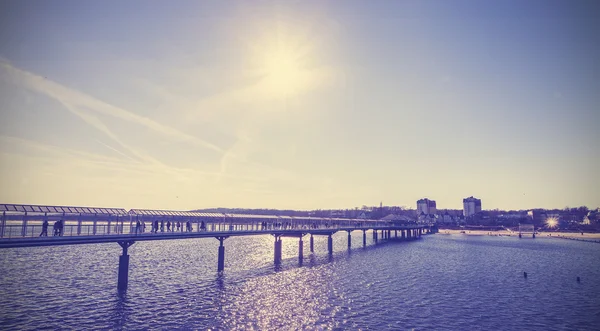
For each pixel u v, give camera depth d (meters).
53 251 69.38
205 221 49.91
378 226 101.12
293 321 27.09
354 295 35.69
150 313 28.19
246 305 30.98
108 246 80.44
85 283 38.91
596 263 64.44
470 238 133.25
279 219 66.69
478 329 26.61
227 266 52.94
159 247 81.81
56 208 32.81
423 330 25.95
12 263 53.19
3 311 27.88
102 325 25.22
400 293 37.19
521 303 34.50
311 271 49.56
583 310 32.28
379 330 25.67
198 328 25.11
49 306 29.59
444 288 40.38
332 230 75.94
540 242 116.25
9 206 28.70
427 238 129.75
